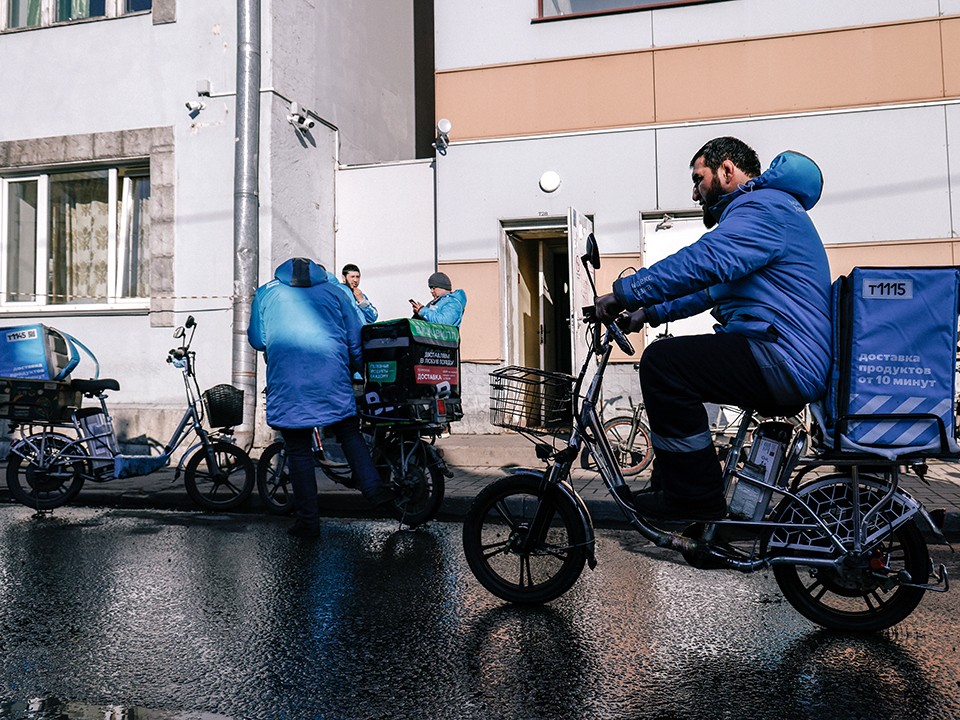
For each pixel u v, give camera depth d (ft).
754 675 9.98
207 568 15.24
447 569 15.03
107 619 12.31
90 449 21.74
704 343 10.93
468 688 9.64
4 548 17.04
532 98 31.09
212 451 21.59
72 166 34.30
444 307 27.20
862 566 10.93
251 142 30.35
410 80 42.78
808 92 28.66
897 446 10.54
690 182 29.55
